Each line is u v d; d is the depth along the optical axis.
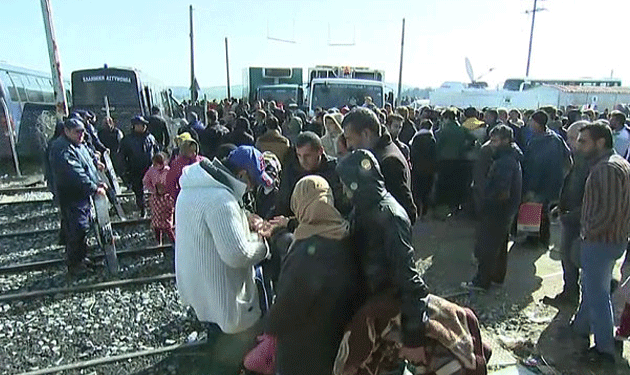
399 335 2.22
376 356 2.30
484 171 4.98
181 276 3.23
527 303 4.82
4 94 12.66
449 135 7.75
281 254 3.16
